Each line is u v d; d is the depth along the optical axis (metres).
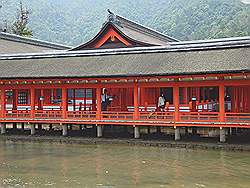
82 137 33.84
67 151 28.91
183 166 23.00
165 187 18.38
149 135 33.72
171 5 156.12
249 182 19.14
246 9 131.00
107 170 22.25
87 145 31.45
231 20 128.12
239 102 33.50
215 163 23.62
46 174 21.47
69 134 35.78
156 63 32.09
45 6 157.50
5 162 25.09
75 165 23.83
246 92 33.12
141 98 36.72
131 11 166.75
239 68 27.36
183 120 30.05
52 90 41.00
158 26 147.25
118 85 32.47
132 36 43.03
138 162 24.38
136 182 19.39
